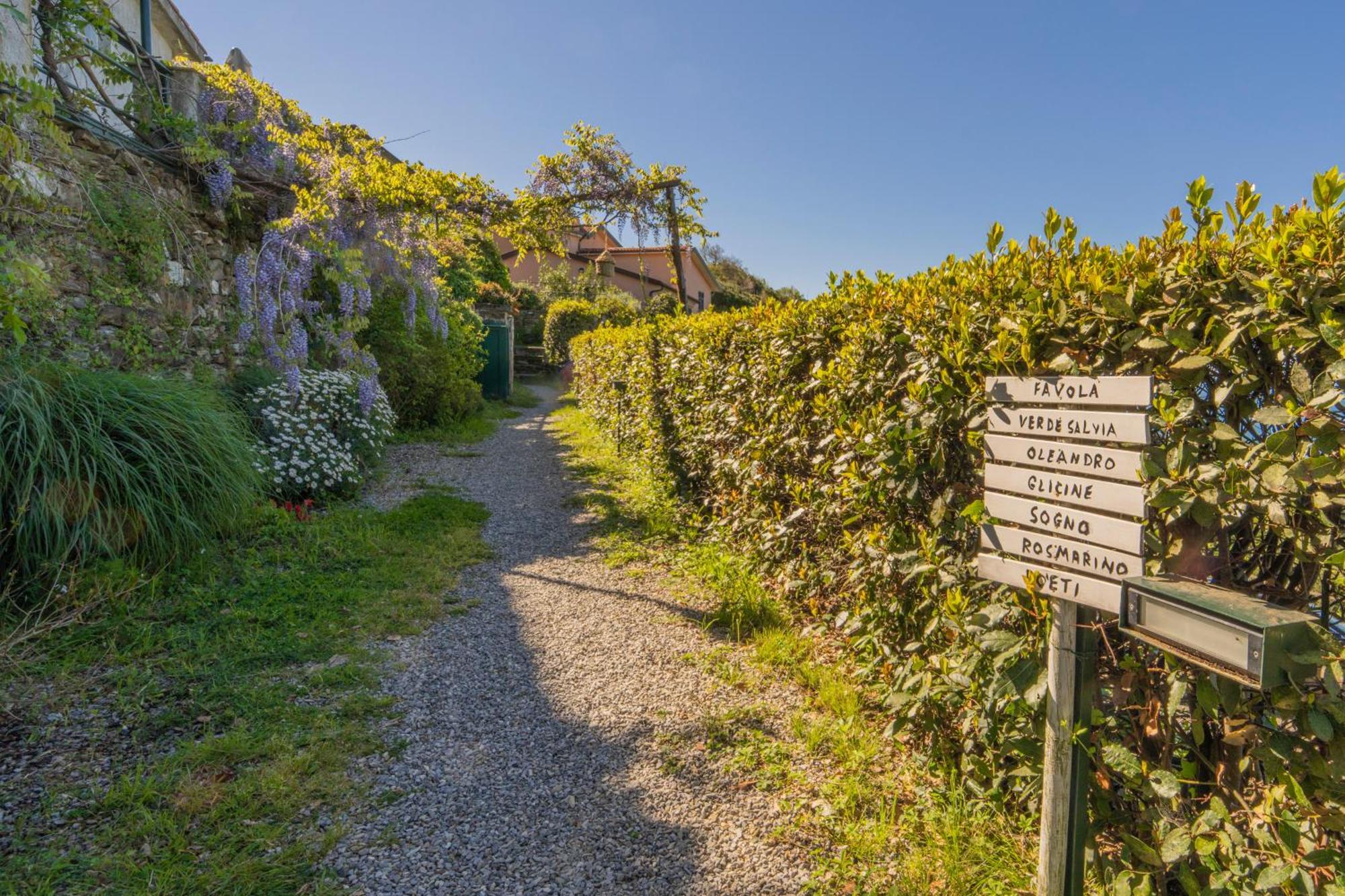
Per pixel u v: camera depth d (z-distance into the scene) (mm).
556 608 3912
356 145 6691
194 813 2168
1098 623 1655
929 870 1951
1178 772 1667
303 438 5660
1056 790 1667
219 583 3799
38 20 4230
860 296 3115
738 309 4801
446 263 11594
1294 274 1306
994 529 1786
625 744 2625
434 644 3428
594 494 6582
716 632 3615
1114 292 1635
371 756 2523
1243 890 1378
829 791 2307
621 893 1927
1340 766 1271
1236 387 1433
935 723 2346
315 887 1921
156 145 5262
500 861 2043
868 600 2801
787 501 3924
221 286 6035
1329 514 1314
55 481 3260
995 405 1809
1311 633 1219
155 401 3990
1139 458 1427
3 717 2582
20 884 1862
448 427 10094
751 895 1918
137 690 2816
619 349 8500
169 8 8141
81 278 4516
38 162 4102
